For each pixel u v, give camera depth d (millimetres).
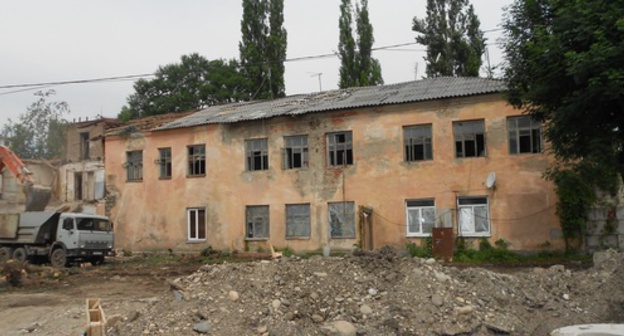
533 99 15000
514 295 10648
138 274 20516
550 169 18766
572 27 13359
